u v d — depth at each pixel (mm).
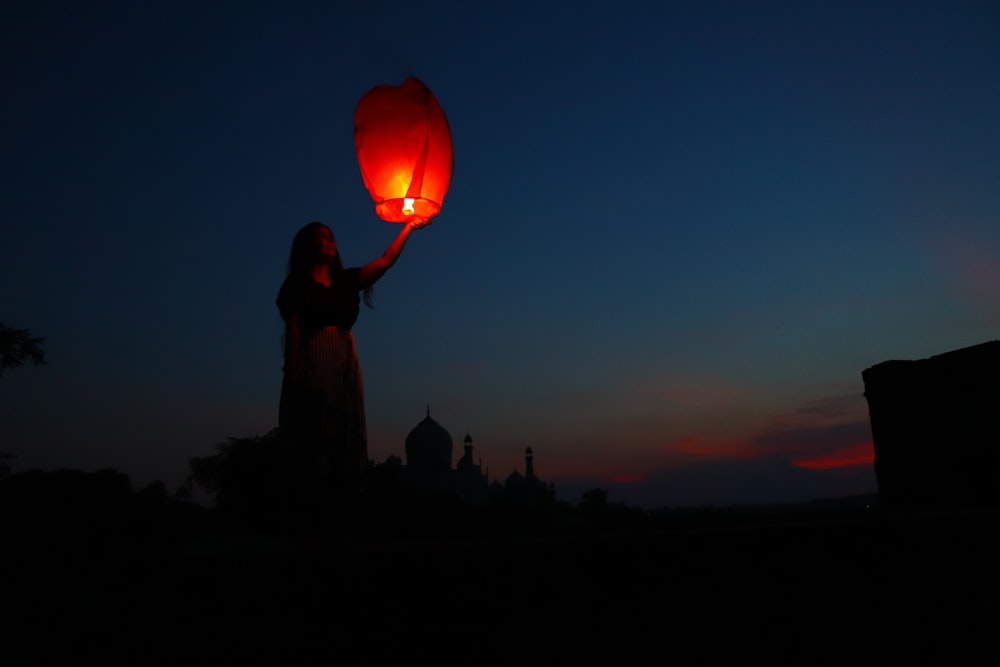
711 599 3908
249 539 4941
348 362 4426
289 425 4258
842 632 4035
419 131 4137
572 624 3672
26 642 3404
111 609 3482
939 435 7352
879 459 8141
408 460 81938
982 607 4199
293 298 4461
